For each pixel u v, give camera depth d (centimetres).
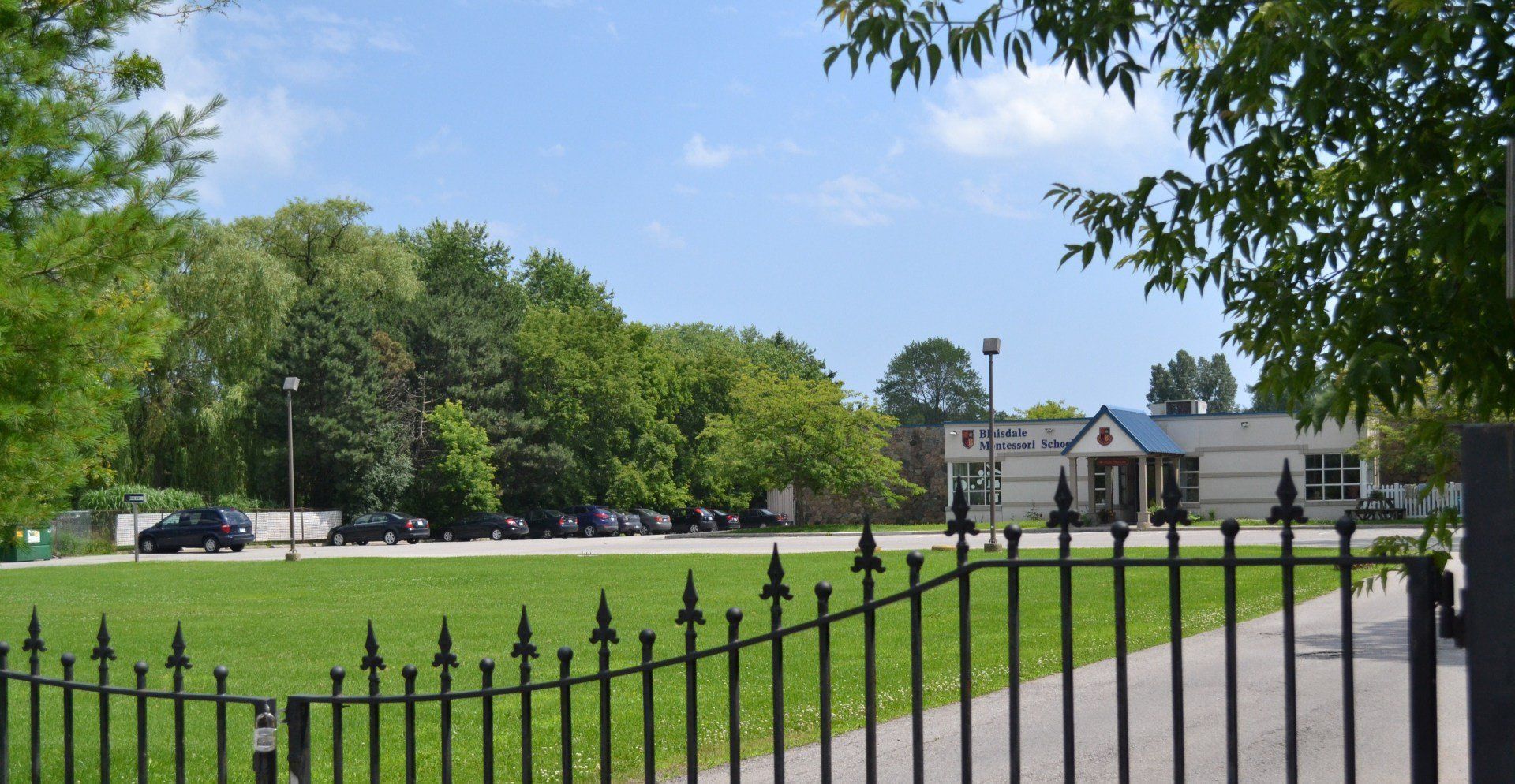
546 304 7912
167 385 4688
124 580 2608
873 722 378
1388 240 385
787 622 1540
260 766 460
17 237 669
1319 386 396
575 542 4706
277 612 1792
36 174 670
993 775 700
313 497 5550
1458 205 346
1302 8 356
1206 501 4772
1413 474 4534
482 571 2703
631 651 1305
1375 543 390
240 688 1107
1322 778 668
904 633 1384
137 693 476
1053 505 4988
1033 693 963
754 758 767
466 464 5597
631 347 6425
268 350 5122
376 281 5788
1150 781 670
